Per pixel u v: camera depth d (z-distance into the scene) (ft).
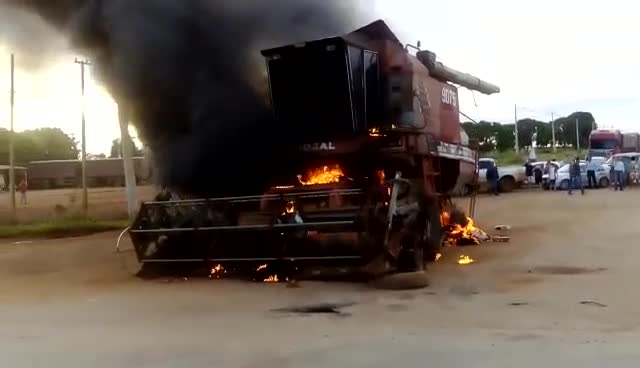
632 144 176.35
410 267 32.99
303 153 37.76
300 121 37.22
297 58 36.63
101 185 222.07
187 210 36.40
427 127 41.91
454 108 48.65
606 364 18.52
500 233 52.95
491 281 32.30
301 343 21.89
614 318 24.06
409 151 38.06
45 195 178.60
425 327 23.58
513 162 197.77
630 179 127.03
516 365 18.63
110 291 33.27
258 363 19.72
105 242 59.93
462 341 21.42
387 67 38.75
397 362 19.31
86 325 25.70
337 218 33.14
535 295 28.50
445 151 45.09
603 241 45.75
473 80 52.08
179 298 30.60
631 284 30.27
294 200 34.40
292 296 30.12
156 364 19.97
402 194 34.96
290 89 37.01
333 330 23.59
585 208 75.31
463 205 70.33
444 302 27.81
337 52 35.83
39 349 22.08
